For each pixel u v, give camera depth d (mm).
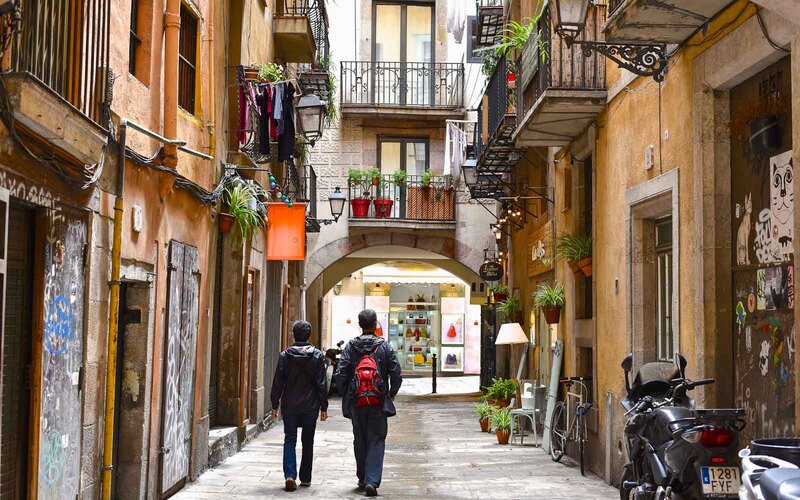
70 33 6539
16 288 6160
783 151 6918
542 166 17297
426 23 29031
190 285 10719
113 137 7680
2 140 5535
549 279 16375
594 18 11500
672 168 9055
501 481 11516
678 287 8812
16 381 6199
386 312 43656
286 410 10555
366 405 10211
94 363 7562
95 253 7457
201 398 11641
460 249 28047
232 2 13555
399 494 10320
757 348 7375
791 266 6730
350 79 28344
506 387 18609
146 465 9047
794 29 6324
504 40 15617
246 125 13227
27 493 6289
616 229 11250
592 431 12414
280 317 20250
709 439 5914
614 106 11312
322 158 28031
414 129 28297
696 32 8266
